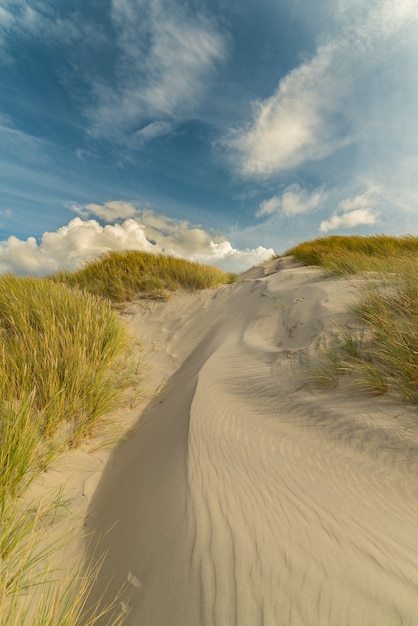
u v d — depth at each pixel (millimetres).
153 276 9359
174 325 7043
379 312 3559
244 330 5148
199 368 4133
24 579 1412
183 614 1200
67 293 5660
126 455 2572
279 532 1479
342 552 1342
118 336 4766
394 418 2193
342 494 1704
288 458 2053
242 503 1693
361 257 7055
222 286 9180
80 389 3084
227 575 1297
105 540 1715
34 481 2076
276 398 2855
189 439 2305
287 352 3709
